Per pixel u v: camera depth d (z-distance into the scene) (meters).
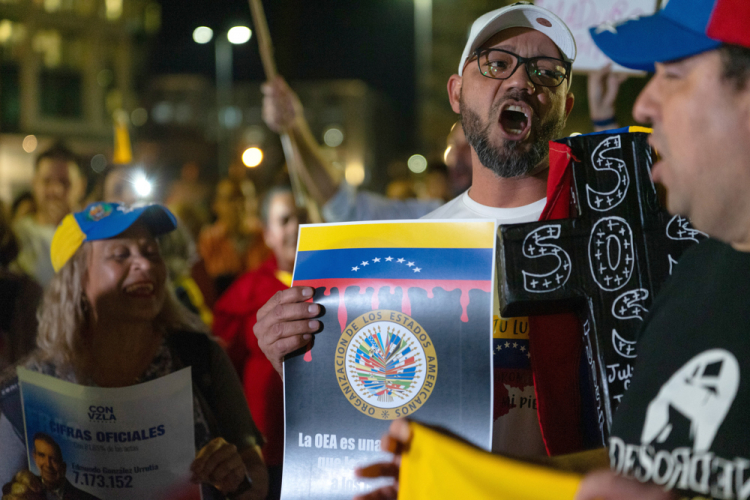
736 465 0.88
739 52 0.90
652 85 1.01
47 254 3.62
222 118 26.64
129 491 1.63
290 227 3.30
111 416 1.63
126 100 28.83
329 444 1.41
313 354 1.45
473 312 1.38
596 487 0.99
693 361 0.99
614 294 1.33
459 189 3.86
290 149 2.96
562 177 1.41
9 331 2.35
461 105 1.80
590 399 1.44
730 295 0.97
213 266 4.84
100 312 1.74
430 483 1.18
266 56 2.95
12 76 26.22
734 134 0.92
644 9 2.51
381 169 42.50
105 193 3.42
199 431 1.71
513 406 1.54
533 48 1.72
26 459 1.71
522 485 1.10
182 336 1.82
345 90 40.66
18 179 26.02
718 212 0.96
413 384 1.38
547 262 1.35
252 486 1.76
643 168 1.38
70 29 27.20
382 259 1.46
